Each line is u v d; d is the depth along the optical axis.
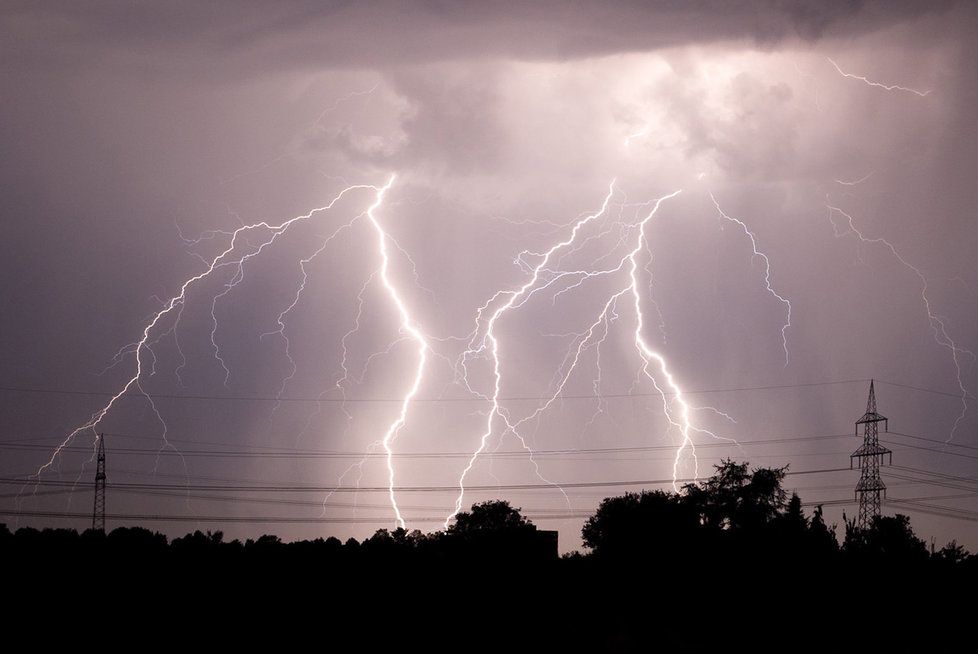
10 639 42.00
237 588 50.62
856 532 53.34
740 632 46.59
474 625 46.22
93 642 42.16
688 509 56.47
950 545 52.81
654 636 45.72
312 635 44.06
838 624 46.91
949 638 45.75
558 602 50.28
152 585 50.47
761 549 50.94
